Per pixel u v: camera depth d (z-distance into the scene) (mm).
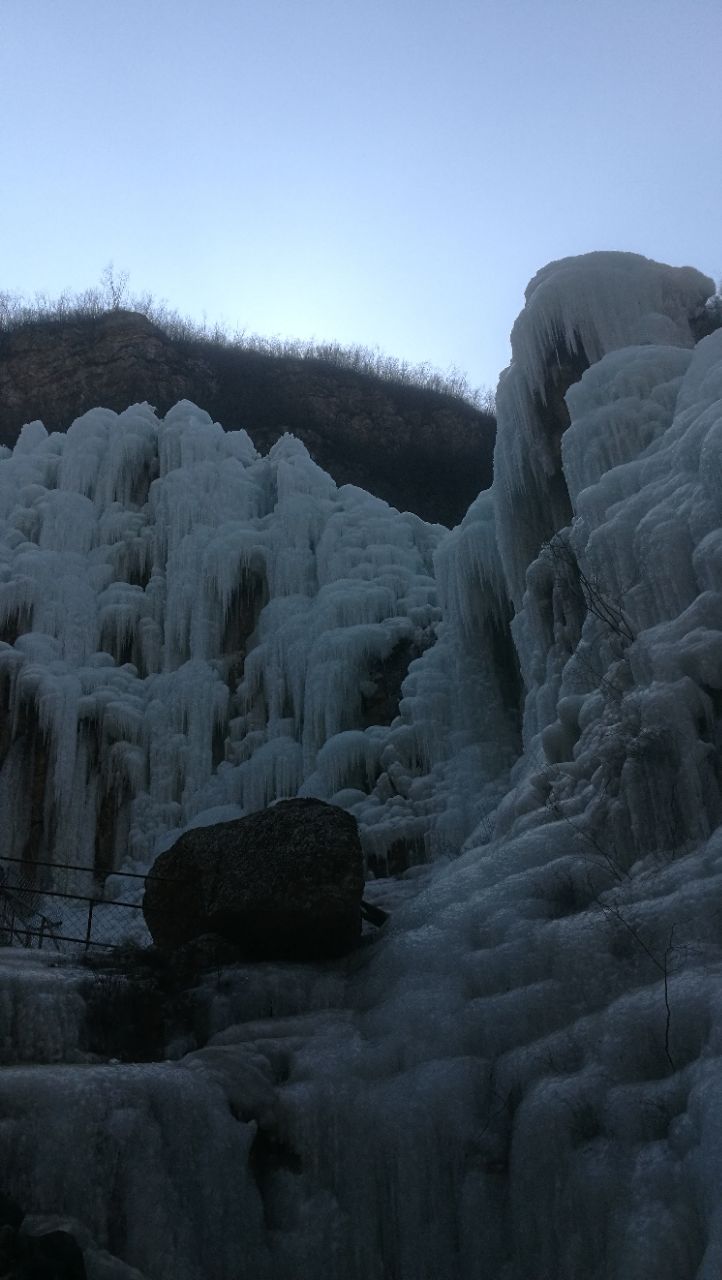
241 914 8016
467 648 15977
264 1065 6254
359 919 8234
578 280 13047
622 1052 5324
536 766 10570
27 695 18438
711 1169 4309
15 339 36938
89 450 22094
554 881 7207
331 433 37656
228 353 38344
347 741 16109
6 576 19750
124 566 20953
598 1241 4641
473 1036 6113
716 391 10117
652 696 7773
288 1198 5605
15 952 7863
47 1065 6129
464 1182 5418
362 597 18406
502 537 13852
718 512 8609
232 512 20984
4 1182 5051
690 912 5988
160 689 19219
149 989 7273
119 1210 5195
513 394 13586
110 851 18016
